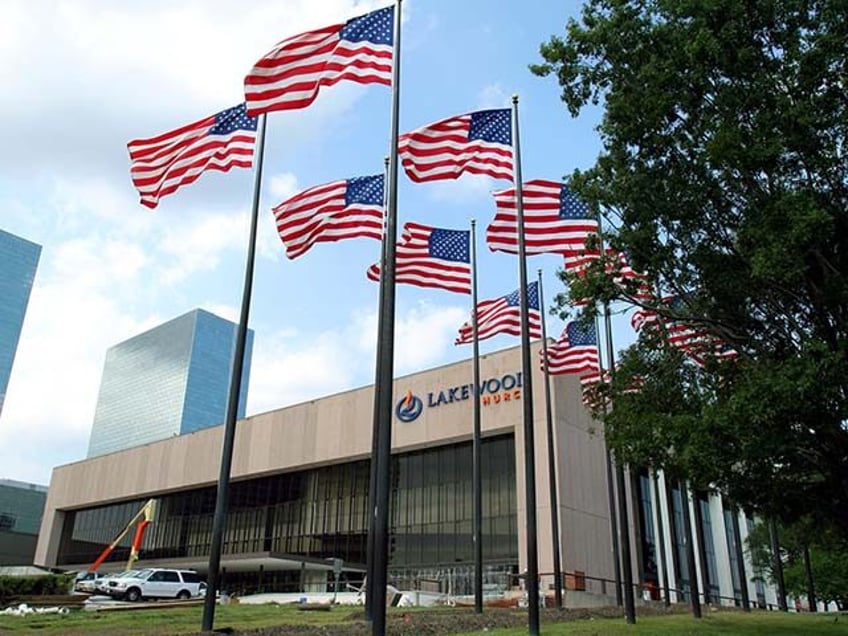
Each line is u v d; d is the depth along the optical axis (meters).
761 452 14.91
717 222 17.03
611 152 18.02
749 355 17.42
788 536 43.75
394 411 50.16
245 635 15.73
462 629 18.06
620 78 17.66
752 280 16.23
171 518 66.25
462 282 24.94
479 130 20.64
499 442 45.72
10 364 179.88
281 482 59.03
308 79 17.95
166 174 19.34
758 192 15.98
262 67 18.09
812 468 17.28
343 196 22.09
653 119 16.67
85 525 75.31
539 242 22.62
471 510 45.75
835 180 15.82
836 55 15.13
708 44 15.45
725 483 17.45
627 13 17.27
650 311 18.62
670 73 16.38
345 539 52.72
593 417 20.45
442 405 47.69
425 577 44.75
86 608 25.61
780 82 15.99
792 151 15.69
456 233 25.53
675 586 49.94
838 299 15.20
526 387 17.34
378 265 23.56
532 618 16.06
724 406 15.07
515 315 27.61
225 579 56.31
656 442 16.27
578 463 43.34
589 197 18.05
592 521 42.84
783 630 19.28
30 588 31.78
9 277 183.25
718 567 57.94
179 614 22.20
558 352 29.12
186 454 65.81
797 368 14.32
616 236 18.00
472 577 41.81
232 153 19.06
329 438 54.28
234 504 61.53
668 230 17.53
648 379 18.17
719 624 20.84
